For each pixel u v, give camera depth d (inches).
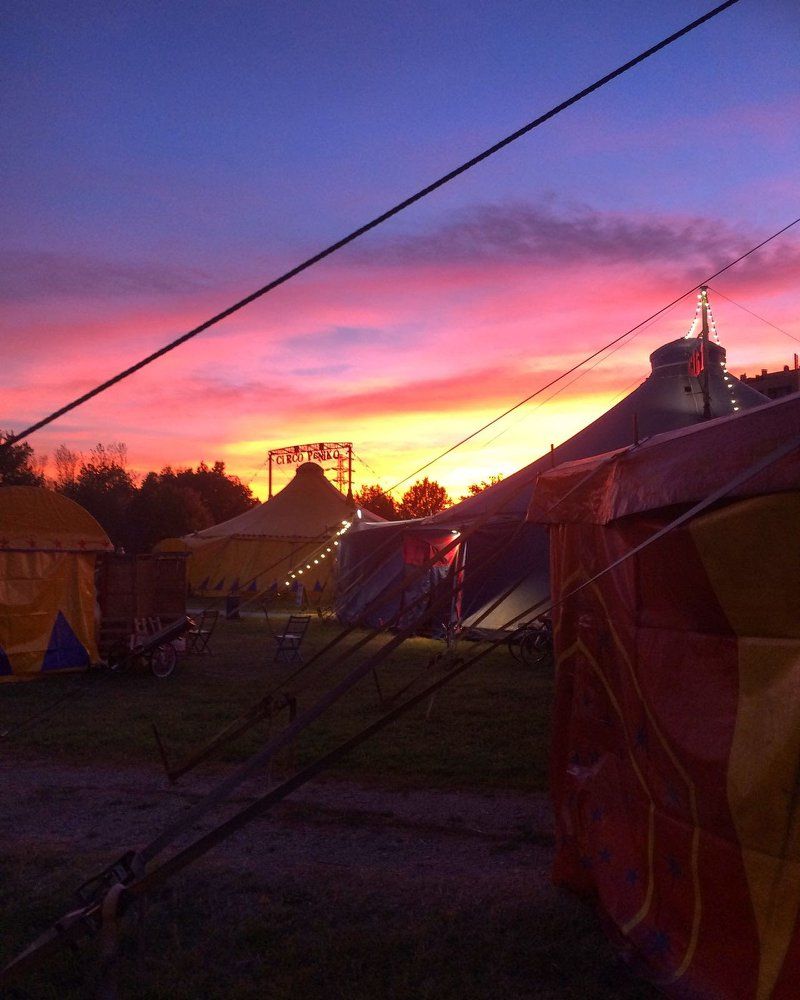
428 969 153.1
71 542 558.9
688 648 143.6
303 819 241.6
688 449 144.4
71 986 149.8
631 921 154.0
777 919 119.1
